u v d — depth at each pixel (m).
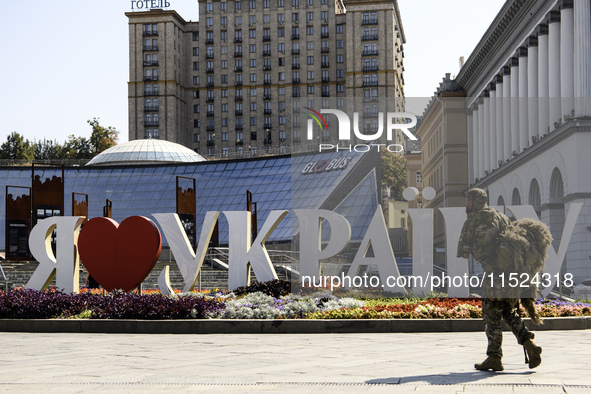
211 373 7.72
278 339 12.52
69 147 120.06
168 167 76.94
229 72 135.62
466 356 9.26
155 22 131.88
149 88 131.75
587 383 6.51
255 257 21.25
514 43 53.78
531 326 13.80
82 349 10.96
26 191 76.69
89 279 28.98
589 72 41.41
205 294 22.48
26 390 6.62
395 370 7.77
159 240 20.22
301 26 133.00
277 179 70.81
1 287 37.34
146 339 12.99
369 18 127.00
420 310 14.32
